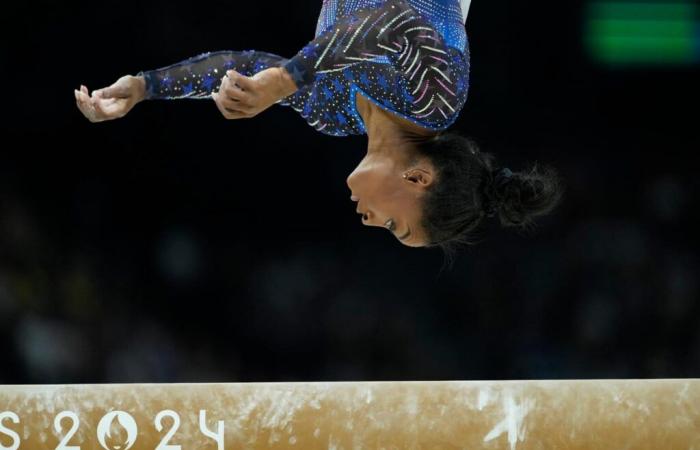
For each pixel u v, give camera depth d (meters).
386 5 12.86
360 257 34.50
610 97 35.22
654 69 34.84
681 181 35.22
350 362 32.78
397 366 32.72
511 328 33.16
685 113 35.22
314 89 14.52
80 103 13.66
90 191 33.50
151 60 32.69
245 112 12.04
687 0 34.28
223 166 34.44
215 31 32.88
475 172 13.39
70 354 30.98
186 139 34.16
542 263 33.78
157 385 14.30
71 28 32.25
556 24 34.44
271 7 32.88
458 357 32.91
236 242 34.34
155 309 32.97
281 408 14.21
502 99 34.91
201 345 32.91
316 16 32.91
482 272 33.81
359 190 13.56
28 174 33.06
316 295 33.78
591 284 33.59
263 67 14.73
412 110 13.17
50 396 14.19
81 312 31.84
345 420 14.20
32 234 32.31
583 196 34.66
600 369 32.53
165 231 33.94
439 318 33.56
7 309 30.33
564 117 35.25
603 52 34.69
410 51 12.87
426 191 13.30
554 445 14.12
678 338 33.03
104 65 32.69
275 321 33.34
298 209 34.75
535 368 32.47
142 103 33.56
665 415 14.10
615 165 35.28
